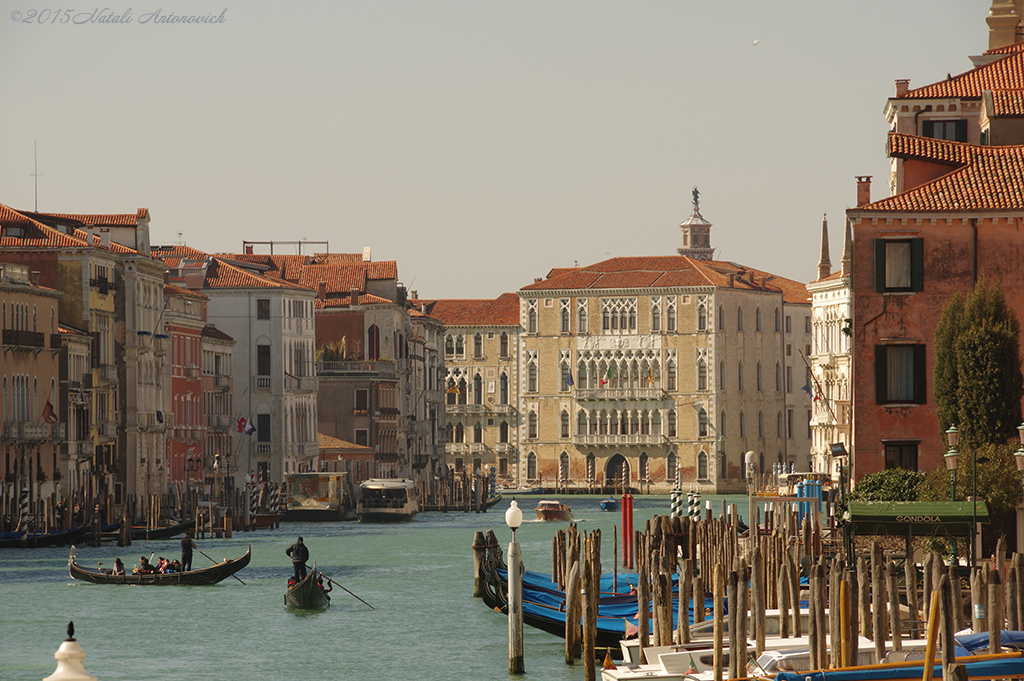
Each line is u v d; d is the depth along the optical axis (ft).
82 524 469.98
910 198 262.47
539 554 441.27
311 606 303.07
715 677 171.42
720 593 173.99
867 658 167.32
